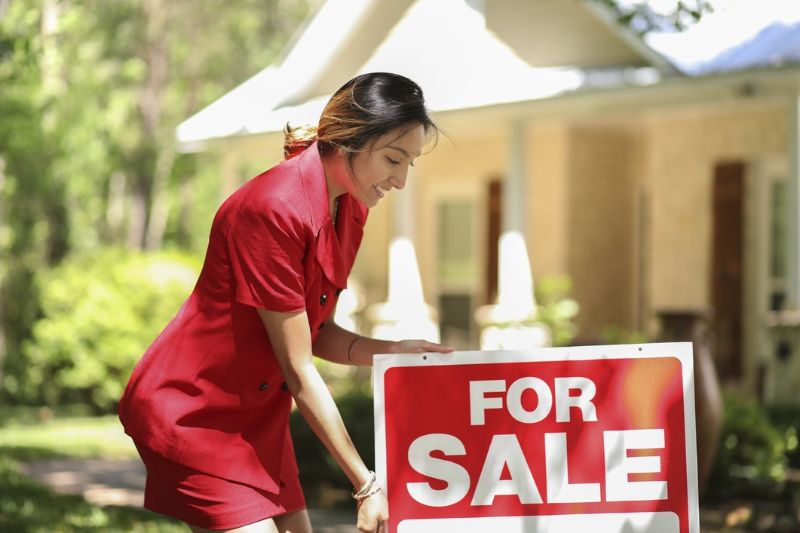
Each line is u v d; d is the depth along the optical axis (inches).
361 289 1212.5
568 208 1036.5
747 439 614.9
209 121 1042.7
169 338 225.8
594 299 1060.5
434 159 1153.4
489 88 847.7
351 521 580.4
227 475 221.9
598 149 1062.4
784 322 728.3
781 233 916.0
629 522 220.4
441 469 221.8
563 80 809.5
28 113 974.4
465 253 1138.7
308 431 663.8
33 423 1143.6
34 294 1299.2
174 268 1296.8
